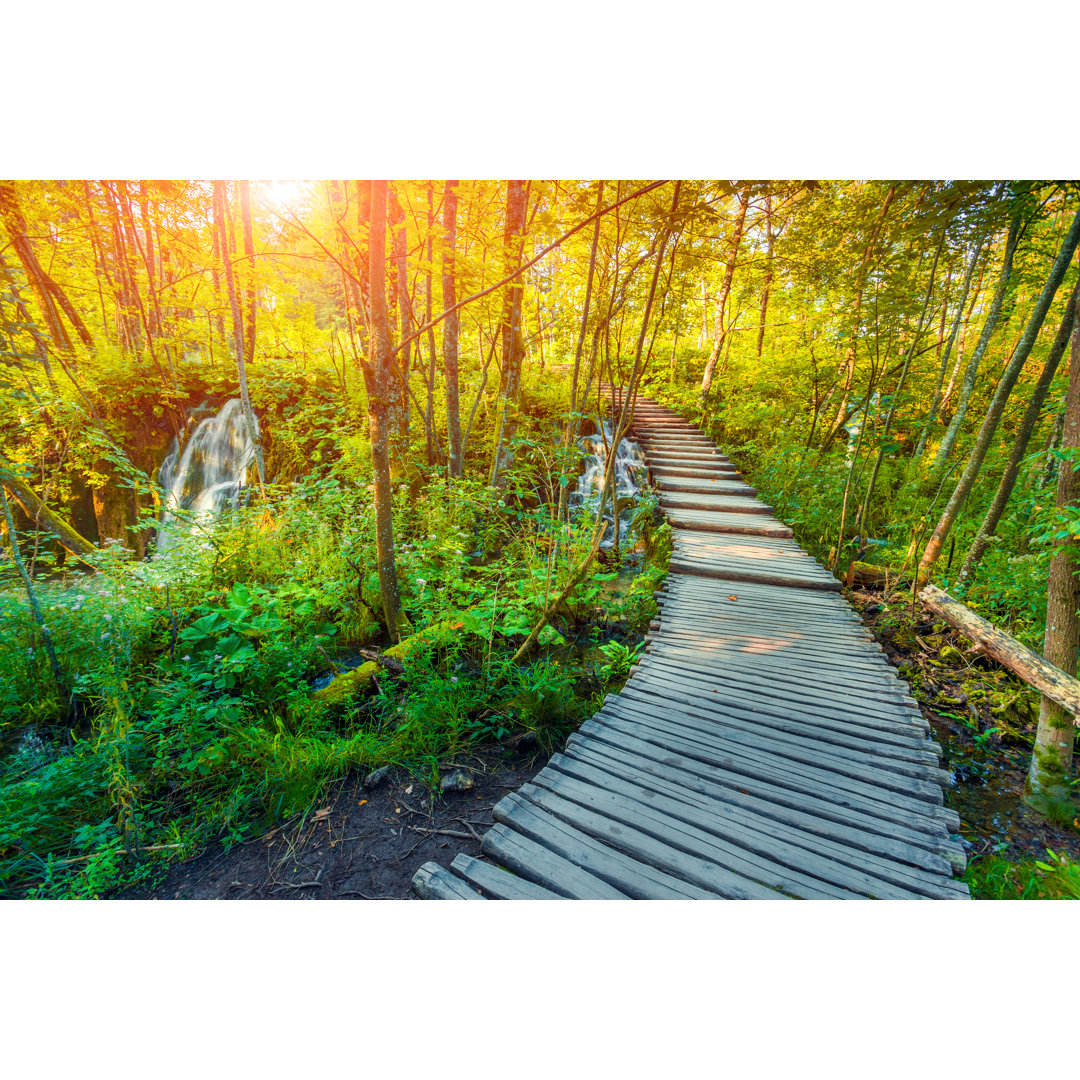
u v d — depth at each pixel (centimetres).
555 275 871
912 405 829
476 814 282
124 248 1009
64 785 272
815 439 973
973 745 374
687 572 592
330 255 400
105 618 405
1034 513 455
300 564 566
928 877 203
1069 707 276
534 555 638
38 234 898
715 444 1082
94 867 223
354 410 973
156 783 297
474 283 798
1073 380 271
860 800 244
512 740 345
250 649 384
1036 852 279
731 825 228
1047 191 426
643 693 342
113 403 942
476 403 941
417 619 518
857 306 580
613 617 556
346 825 275
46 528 646
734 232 785
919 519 658
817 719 312
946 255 567
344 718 371
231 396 1035
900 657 486
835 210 673
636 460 1066
